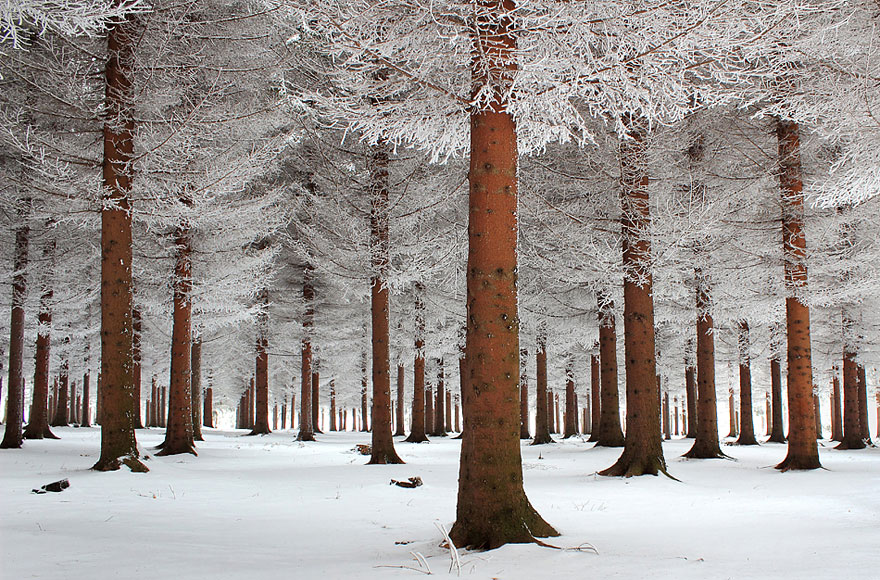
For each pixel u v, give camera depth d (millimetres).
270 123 13977
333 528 6090
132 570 4168
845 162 8391
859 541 5016
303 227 16312
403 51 6109
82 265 18844
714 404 15430
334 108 6520
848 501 7836
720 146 14172
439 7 5680
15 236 17094
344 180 14883
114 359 10844
